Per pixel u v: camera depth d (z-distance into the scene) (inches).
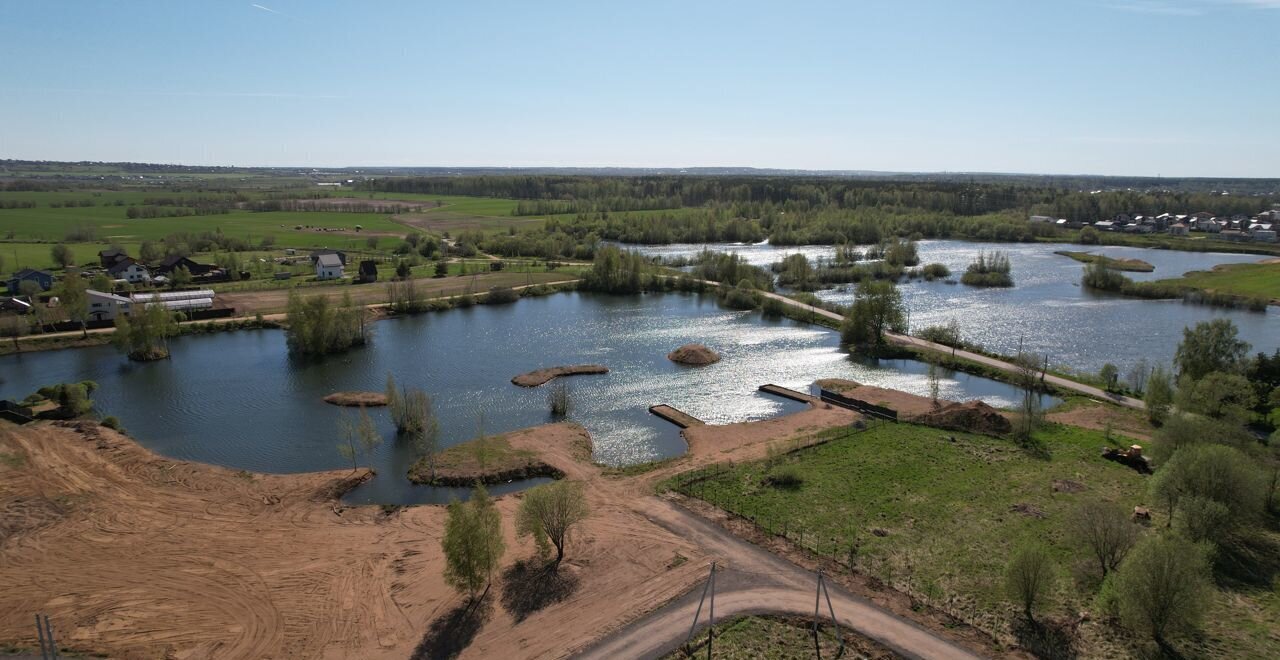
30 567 1823.3
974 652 1471.5
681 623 1576.0
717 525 2018.9
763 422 2955.2
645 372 3718.0
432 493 2329.0
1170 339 4372.5
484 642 1524.4
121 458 2511.1
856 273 6565.0
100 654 1489.9
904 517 2057.1
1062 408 3093.0
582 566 1809.8
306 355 3988.7
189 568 1825.8
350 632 1563.7
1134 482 2274.9
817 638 1520.7
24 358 3878.0
